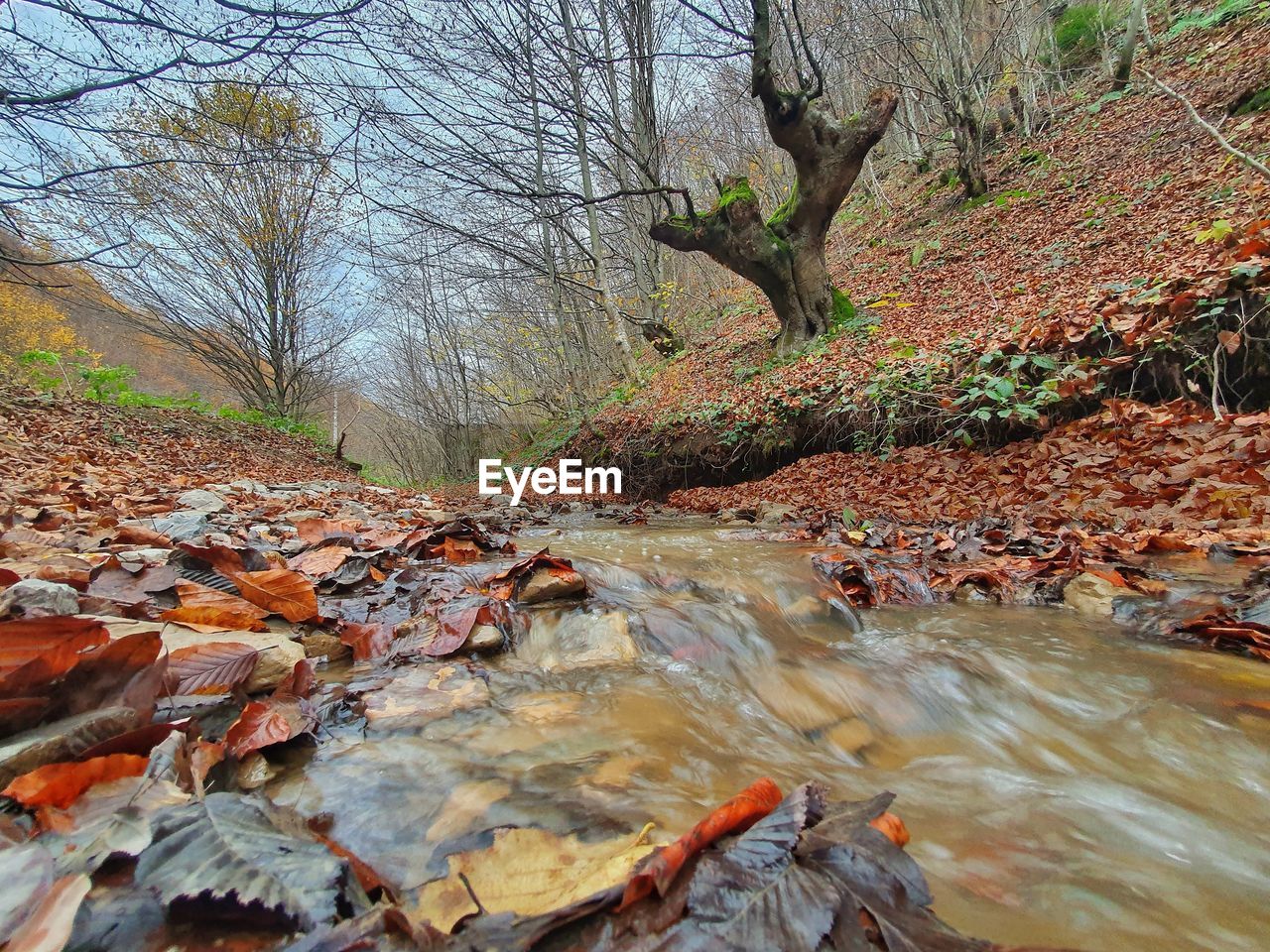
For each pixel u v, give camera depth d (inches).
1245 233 183.5
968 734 61.7
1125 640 83.2
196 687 46.5
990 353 212.2
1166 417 161.6
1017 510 162.6
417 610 76.5
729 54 269.9
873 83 525.0
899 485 214.7
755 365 371.2
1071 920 33.7
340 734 48.2
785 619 95.7
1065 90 502.9
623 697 60.9
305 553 98.1
